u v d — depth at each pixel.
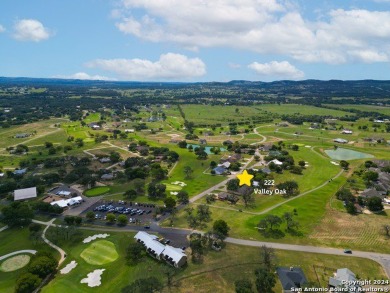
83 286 111.81
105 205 179.25
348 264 121.75
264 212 169.00
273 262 122.06
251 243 136.62
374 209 169.75
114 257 128.62
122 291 105.88
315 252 129.88
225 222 147.12
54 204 170.75
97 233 147.62
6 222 154.38
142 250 131.38
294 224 147.00
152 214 167.88
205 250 130.88
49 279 116.00
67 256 130.00
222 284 109.94
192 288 107.94
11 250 135.75
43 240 142.25
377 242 137.88
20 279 108.56
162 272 116.19
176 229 150.62
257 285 106.88
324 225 153.62
